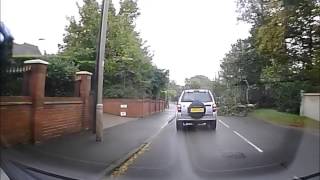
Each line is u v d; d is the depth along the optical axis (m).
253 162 10.62
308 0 23.47
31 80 12.77
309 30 25.19
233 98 41.72
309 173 9.02
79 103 17.48
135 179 8.79
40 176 6.68
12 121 11.39
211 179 8.57
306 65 27.20
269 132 19.58
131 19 34.66
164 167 10.15
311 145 14.44
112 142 14.77
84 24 32.03
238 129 21.36
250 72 41.78
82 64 27.89
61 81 18.45
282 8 24.55
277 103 34.91
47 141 13.51
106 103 33.50
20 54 15.44
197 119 20.59
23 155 9.17
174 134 18.70
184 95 21.12
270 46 26.36
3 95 11.03
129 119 30.03
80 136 15.90
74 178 7.61
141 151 13.03
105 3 15.33
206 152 12.72
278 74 31.36
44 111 13.50
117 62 32.28
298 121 25.22
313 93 27.66
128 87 34.81
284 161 10.72
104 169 9.40
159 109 51.72
